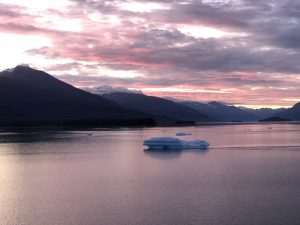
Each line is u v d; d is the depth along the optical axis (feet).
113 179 158.92
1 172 181.68
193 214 106.63
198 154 253.03
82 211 110.63
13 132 595.06
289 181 151.53
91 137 458.91
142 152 269.44
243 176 163.94
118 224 99.40
